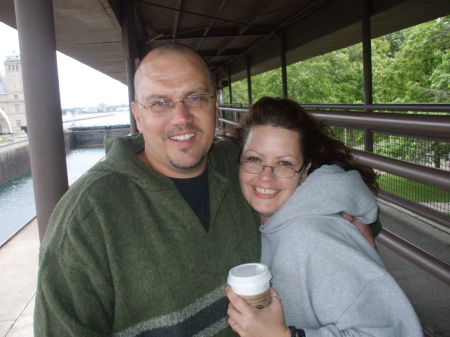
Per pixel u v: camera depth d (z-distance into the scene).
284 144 1.41
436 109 4.75
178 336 1.18
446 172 1.33
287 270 1.27
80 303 1.06
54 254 1.08
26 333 3.07
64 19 6.07
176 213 1.21
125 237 1.13
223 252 1.32
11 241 5.15
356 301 1.21
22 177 36.03
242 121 1.60
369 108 6.02
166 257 1.18
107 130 54.50
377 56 27.30
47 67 2.27
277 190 1.43
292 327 1.19
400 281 2.96
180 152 1.25
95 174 1.18
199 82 1.24
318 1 8.18
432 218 1.62
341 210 1.30
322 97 35.78
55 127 2.32
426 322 2.40
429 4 6.11
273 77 37.66
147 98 1.24
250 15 8.81
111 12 5.85
